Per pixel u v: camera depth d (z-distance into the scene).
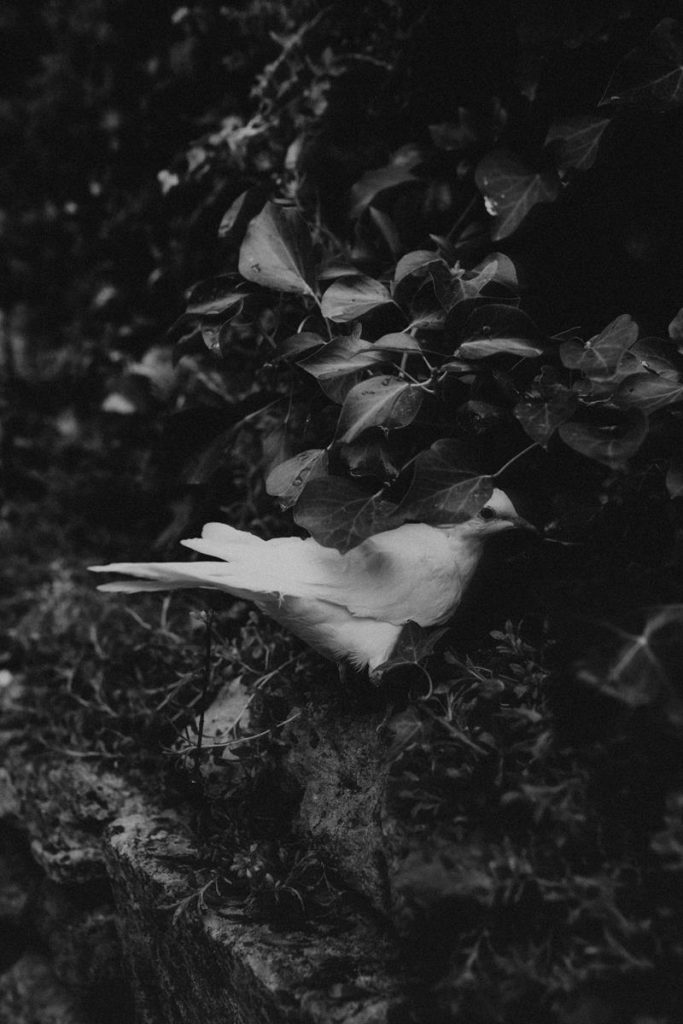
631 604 0.81
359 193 1.16
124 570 0.86
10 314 1.75
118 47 1.57
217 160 1.37
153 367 1.51
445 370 0.94
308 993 0.85
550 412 0.86
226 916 0.94
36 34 1.73
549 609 0.83
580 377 0.94
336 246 1.20
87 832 1.15
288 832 0.99
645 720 0.77
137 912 1.05
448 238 1.09
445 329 0.94
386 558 0.90
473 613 0.99
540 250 1.09
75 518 1.58
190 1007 1.00
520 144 1.08
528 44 0.99
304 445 1.08
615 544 0.94
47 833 1.17
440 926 0.84
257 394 1.11
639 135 1.01
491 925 0.81
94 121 1.62
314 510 0.89
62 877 1.15
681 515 0.92
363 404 0.91
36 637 1.36
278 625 1.09
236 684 1.14
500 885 0.79
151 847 1.05
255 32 1.39
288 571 0.89
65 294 1.73
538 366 0.96
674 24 0.93
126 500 1.56
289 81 1.30
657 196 1.02
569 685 0.81
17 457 1.68
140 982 1.09
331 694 1.01
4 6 1.72
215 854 0.99
